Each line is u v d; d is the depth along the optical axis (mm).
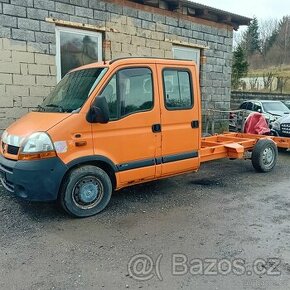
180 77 5344
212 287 2969
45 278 3113
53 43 7355
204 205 5012
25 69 7047
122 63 4746
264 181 6383
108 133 4609
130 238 3914
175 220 4438
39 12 7066
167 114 5164
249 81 29234
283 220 4449
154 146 5055
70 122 4316
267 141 7070
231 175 6805
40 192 4227
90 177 4539
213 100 11023
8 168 4387
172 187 5906
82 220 4441
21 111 7098
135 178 4934
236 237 3928
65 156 4285
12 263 3373
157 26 9125
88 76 4855
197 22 10133
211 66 10812
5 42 6727
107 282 3047
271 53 56562
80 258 3467
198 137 5645
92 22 7852
